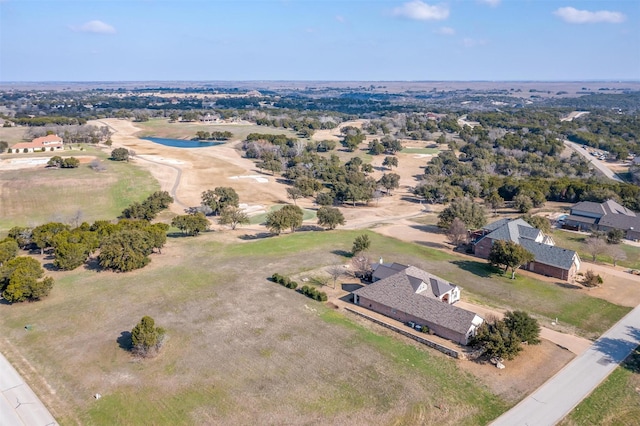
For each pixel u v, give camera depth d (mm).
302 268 76938
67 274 73375
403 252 87375
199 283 69750
